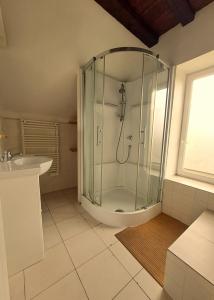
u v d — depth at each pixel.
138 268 1.19
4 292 0.70
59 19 1.41
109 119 2.45
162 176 2.02
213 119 1.82
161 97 1.92
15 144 2.28
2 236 0.70
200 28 1.57
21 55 1.59
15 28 1.37
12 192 1.06
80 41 1.66
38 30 1.44
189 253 1.01
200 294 0.87
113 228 1.68
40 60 1.70
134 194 2.45
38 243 1.22
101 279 1.09
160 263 1.24
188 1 1.48
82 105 2.04
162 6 1.53
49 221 1.79
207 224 1.35
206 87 1.87
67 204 2.22
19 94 2.00
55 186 2.76
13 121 2.23
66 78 2.02
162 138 1.97
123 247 1.41
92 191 2.17
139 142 2.19
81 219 1.84
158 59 1.71
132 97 2.46
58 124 2.63
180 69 1.88
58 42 1.60
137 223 1.76
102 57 1.81
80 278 1.09
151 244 1.46
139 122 2.34
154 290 1.03
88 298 0.97
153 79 1.96
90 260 1.25
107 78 2.33
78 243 1.44
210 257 0.99
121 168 2.69
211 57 1.61
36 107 2.29
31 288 1.02
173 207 1.93
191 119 2.03
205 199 1.62
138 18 1.63
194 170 2.00
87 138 2.14
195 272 0.89
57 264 1.21
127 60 1.96
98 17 1.49
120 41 1.81
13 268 1.11
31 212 1.16
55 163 2.66
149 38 1.88
